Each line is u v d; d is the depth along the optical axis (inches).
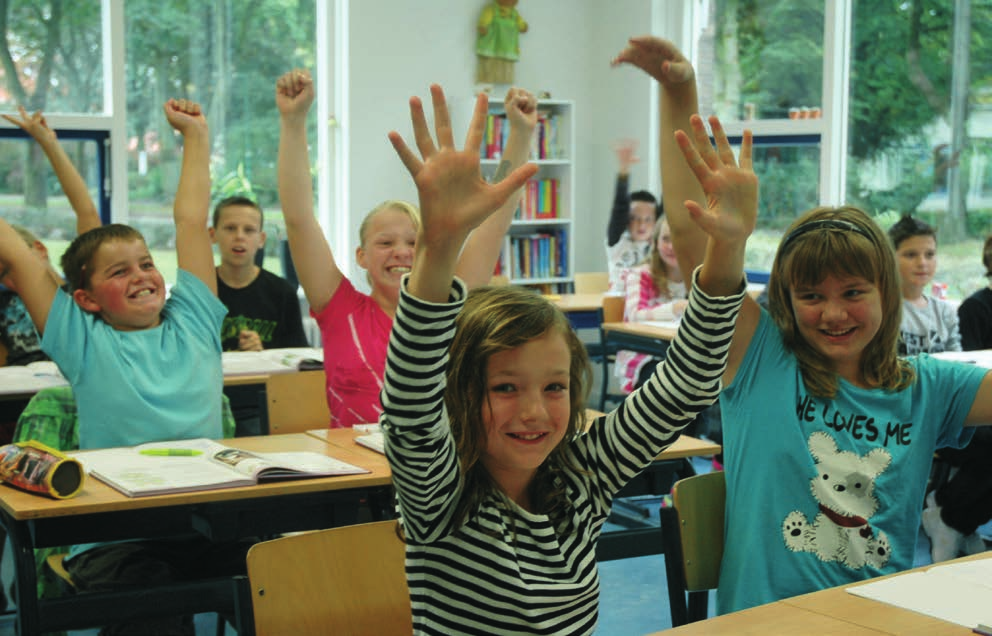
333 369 109.4
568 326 51.8
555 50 302.2
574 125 298.2
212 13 262.7
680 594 71.1
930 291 234.8
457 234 41.8
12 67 241.1
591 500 55.1
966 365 73.8
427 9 280.4
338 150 276.1
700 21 283.4
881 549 69.2
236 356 157.9
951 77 230.2
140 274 103.4
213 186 265.7
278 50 271.3
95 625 85.5
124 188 251.3
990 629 50.8
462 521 49.9
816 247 70.4
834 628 51.7
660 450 55.6
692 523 72.8
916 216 238.1
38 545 83.7
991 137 223.3
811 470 69.6
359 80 272.5
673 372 54.3
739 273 52.2
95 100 250.2
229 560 102.7
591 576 53.6
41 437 107.6
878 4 243.3
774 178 262.5
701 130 51.5
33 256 102.4
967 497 140.6
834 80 248.1
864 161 248.2
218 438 107.3
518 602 49.9
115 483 85.5
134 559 96.4
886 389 72.2
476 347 49.5
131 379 101.6
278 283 181.6
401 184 280.2
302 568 65.5
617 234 255.9
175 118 113.1
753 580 69.2
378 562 68.2
